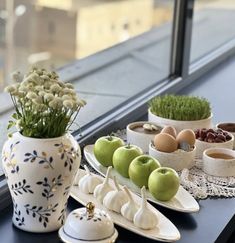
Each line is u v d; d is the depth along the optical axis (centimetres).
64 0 184
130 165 148
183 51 239
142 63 233
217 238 133
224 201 148
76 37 195
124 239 130
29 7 172
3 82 162
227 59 287
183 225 138
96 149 158
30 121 122
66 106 117
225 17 298
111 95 206
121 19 217
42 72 123
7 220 135
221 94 236
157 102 179
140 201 141
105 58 216
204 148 167
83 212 125
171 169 144
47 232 129
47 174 121
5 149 124
